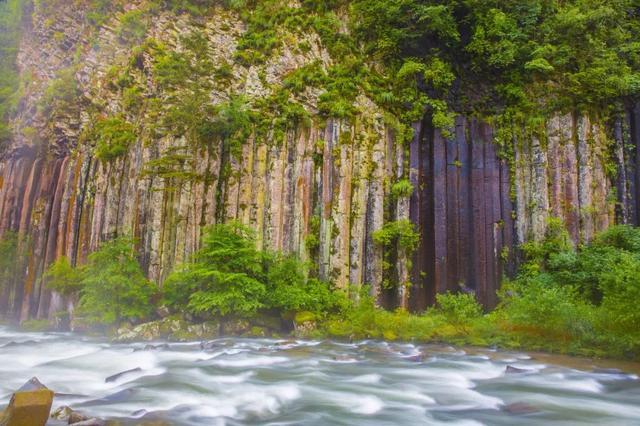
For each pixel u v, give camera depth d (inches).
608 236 804.0
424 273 850.8
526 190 877.8
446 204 882.8
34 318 893.2
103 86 1027.3
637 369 475.2
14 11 1364.4
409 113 910.4
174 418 313.9
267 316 733.9
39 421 256.4
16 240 999.6
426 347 621.9
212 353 563.2
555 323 583.2
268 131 892.0
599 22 922.1
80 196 910.4
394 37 947.3
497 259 852.0
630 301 510.9
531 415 341.7
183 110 877.2
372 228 839.1
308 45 971.9
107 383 414.6
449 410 353.1
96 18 1112.2
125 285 711.1
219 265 722.8
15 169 1091.3
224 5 1043.9
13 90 1273.4
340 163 852.0
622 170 876.0
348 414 342.0
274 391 399.9
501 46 901.8
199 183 858.1
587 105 892.0
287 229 845.2
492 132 914.7
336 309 772.6
